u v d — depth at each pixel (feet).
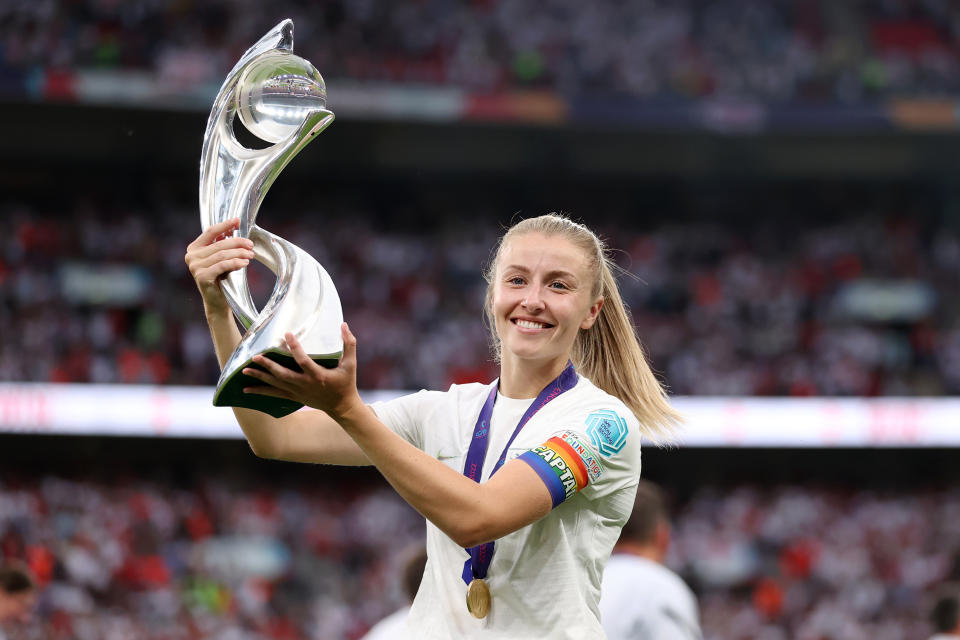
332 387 10.18
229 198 11.92
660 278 131.23
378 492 110.32
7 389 95.55
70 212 126.82
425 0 130.82
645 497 21.81
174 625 84.02
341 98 121.60
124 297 114.83
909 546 112.47
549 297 12.14
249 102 12.01
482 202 143.13
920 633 99.04
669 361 118.83
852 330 126.52
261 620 87.66
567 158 138.72
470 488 10.64
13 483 98.99
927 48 140.15
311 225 132.57
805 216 146.82
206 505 102.12
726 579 104.99
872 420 111.34
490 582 11.81
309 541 98.99
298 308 10.37
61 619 80.23
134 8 116.98
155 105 114.32
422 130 130.82
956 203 146.30
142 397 98.53
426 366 115.24
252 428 12.90
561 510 11.83
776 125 128.36
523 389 12.72
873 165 142.72
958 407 112.37
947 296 134.10
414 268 128.36
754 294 130.72
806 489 122.11
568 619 11.61
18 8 111.86
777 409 111.24
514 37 131.23
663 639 20.12
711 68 132.16
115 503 97.96
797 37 137.59
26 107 115.96
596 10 134.00
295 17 124.36
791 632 98.89
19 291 107.76
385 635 21.71
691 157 140.15
